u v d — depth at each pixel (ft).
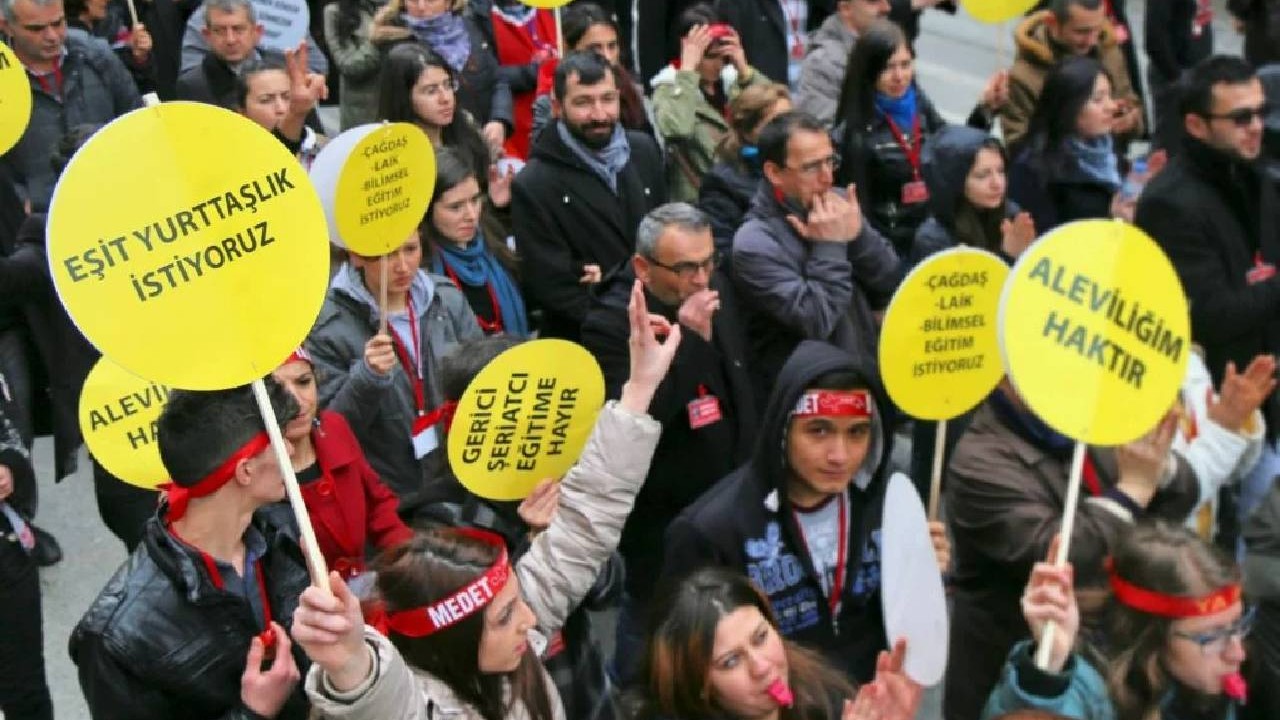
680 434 15.24
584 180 19.24
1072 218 21.59
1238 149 17.11
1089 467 12.80
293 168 8.92
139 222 8.45
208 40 23.39
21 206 19.88
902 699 10.32
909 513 10.32
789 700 9.75
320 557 8.39
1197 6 30.04
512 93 25.86
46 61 22.11
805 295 16.60
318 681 8.39
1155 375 10.86
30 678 14.12
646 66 30.63
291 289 8.90
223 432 9.76
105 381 12.06
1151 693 10.71
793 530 11.81
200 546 9.99
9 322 17.43
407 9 24.85
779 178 16.80
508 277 18.98
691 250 15.21
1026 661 10.15
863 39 20.84
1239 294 17.40
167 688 9.86
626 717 10.17
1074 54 24.02
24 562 13.89
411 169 15.10
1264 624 12.63
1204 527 14.51
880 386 11.75
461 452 11.80
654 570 15.58
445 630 9.08
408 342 15.72
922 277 12.14
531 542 11.46
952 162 18.97
